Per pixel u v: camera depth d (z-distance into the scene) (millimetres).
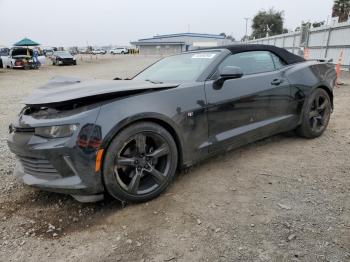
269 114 3777
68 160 2494
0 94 10641
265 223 2453
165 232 2402
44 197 3043
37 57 26609
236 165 3604
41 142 2543
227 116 3326
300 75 4090
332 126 5070
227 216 2574
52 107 2639
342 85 9727
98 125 2482
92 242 2332
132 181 2705
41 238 2406
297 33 20266
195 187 3105
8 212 2793
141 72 4199
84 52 84562
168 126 2900
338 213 2543
